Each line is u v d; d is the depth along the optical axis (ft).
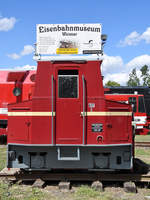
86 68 20.67
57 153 20.89
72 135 20.08
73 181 22.04
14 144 20.72
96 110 20.15
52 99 20.30
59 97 20.47
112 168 20.52
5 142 50.37
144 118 64.69
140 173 22.26
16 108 20.98
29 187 20.34
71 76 20.71
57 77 20.67
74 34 21.22
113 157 20.59
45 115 20.30
